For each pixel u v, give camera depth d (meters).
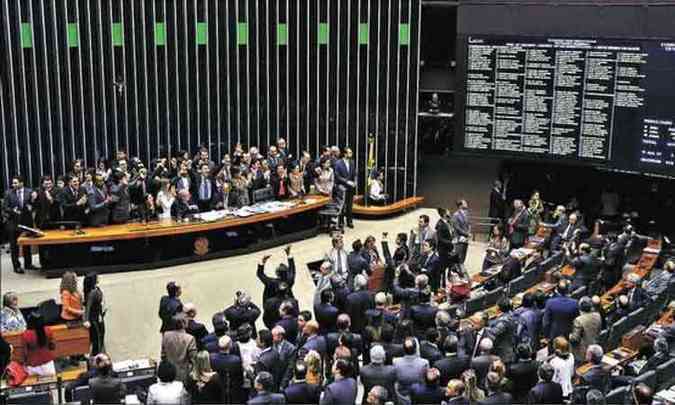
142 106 24.66
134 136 24.70
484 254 23.28
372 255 18.30
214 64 25.05
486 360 12.45
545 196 24.75
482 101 23.48
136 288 19.62
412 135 25.67
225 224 20.97
